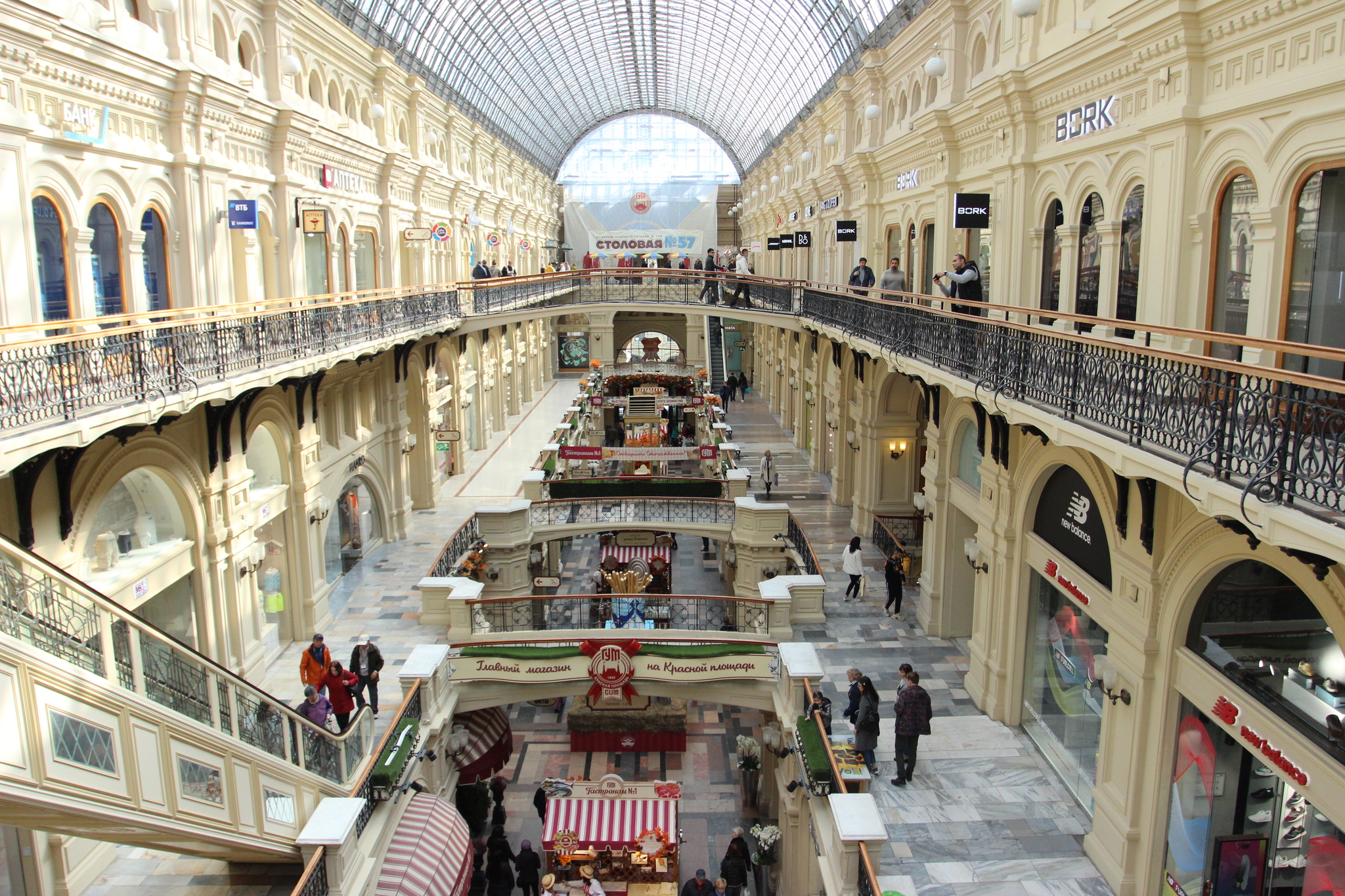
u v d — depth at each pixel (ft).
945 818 33.65
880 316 51.11
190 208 40.83
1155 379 23.22
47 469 30.86
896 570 52.39
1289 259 23.49
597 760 55.16
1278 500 18.08
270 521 50.31
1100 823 31.35
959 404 46.85
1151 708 29.07
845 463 78.13
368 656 40.52
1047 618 38.81
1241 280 25.73
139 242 37.17
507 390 135.64
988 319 34.12
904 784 35.86
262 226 50.44
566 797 43.34
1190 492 20.88
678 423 136.56
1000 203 42.98
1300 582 21.84
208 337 36.06
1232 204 26.07
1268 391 18.85
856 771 33.86
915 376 45.03
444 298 76.43
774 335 139.13
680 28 148.15
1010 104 40.32
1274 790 25.48
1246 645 25.39
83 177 33.55
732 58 146.61
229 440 42.57
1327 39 21.48
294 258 52.31
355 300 54.24
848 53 88.43
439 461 91.25
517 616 51.47
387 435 71.92
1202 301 27.12
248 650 45.09
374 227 70.59
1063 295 36.99
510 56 129.49
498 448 112.47
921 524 64.69
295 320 44.57
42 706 21.36
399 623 53.62
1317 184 22.40
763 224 153.89
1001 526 40.47
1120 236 32.40
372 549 69.46
